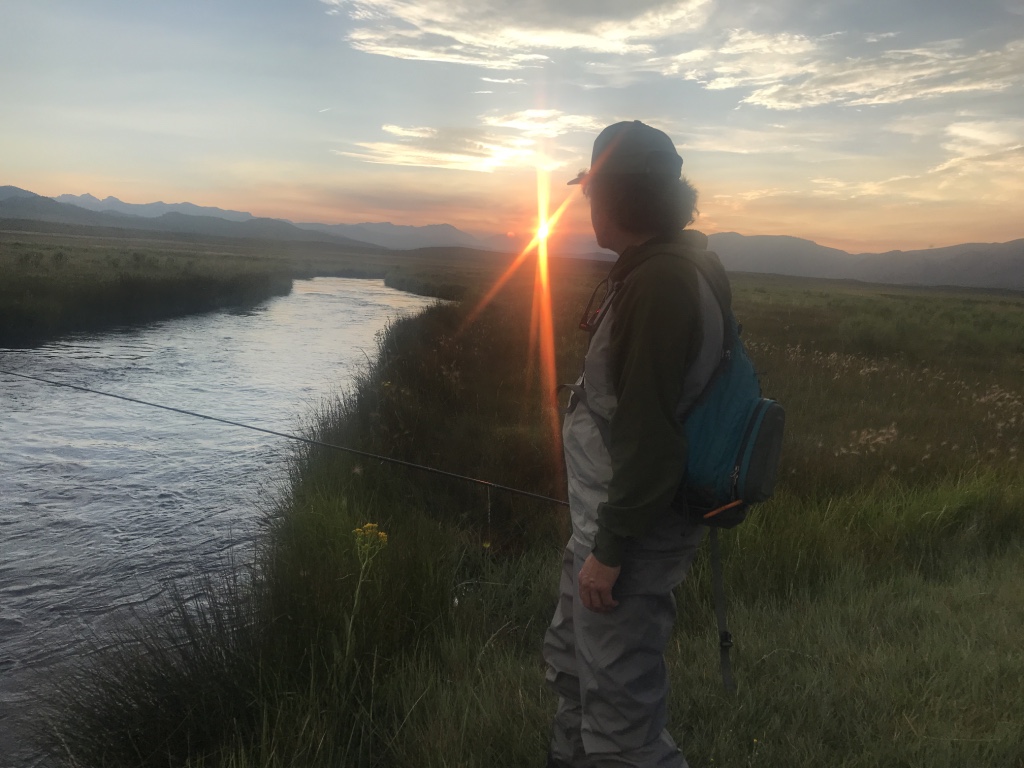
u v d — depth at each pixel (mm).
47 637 3652
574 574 1860
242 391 10461
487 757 2354
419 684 2832
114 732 2576
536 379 9938
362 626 3051
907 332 21016
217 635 2957
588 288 39938
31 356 12469
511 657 3117
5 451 6883
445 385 8906
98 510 5504
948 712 2615
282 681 2762
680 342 1558
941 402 10531
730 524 1682
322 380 11672
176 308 22953
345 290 44344
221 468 6676
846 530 4625
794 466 6172
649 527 1591
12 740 2793
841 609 3559
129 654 2943
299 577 3336
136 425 8086
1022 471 6562
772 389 10531
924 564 4551
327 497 4953
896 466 6363
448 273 79562
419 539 4031
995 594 3840
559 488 5652
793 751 2311
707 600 3754
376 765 2477
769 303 39719
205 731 2588
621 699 1767
